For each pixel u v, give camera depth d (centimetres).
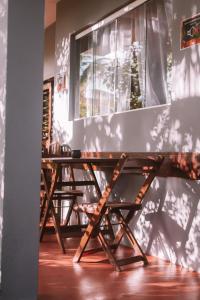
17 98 303
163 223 469
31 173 307
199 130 415
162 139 468
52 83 835
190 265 428
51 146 659
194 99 422
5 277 298
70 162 453
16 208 302
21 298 302
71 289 351
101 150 588
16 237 302
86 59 648
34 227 307
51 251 492
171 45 470
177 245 447
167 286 367
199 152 414
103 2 582
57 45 720
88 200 625
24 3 305
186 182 433
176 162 443
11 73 301
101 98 609
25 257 304
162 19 489
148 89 511
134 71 538
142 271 416
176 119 447
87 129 624
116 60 574
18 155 303
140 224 510
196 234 420
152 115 486
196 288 362
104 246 427
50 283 367
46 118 859
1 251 298
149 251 493
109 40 590
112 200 562
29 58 306
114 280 381
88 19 621
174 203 452
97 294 340
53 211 504
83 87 657
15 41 302
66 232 504
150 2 509
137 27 532
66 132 688
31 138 307
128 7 541
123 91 559
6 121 299
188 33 432
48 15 787
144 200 502
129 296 337
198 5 419
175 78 450
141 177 508
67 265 431
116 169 418
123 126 540
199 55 417
